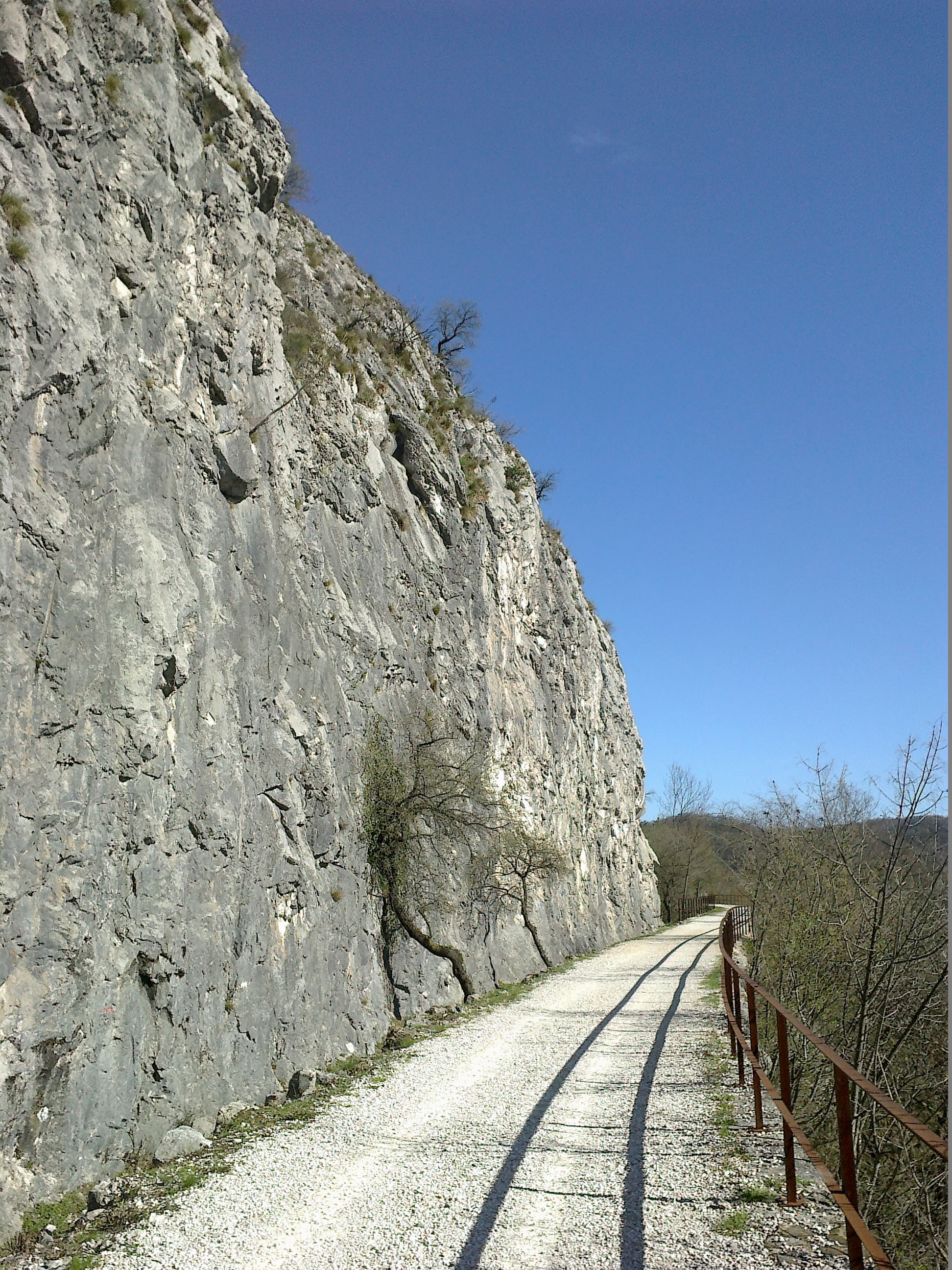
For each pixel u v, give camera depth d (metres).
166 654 11.46
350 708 19.53
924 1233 10.16
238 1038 12.33
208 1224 7.40
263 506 16.03
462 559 30.33
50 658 9.41
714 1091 11.44
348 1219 7.34
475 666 29.88
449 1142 9.58
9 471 8.98
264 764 14.53
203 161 14.73
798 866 15.16
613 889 48.41
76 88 11.16
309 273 25.50
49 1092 8.77
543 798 37.09
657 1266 6.11
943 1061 12.35
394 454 27.36
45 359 9.55
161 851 11.15
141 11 13.11
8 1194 7.92
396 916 20.02
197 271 14.41
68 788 9.47
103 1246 7.09
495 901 28.48
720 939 14.14
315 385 21.50
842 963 13.16
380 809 19.56
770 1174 7.91
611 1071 12.98
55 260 10.14
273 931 13.96
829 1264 6.00
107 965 9.86
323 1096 12.64
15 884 8.55
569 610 46.00
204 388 14.37
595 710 49.88
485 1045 15.98
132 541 11.37
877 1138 10.96
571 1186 7.85
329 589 19.81
